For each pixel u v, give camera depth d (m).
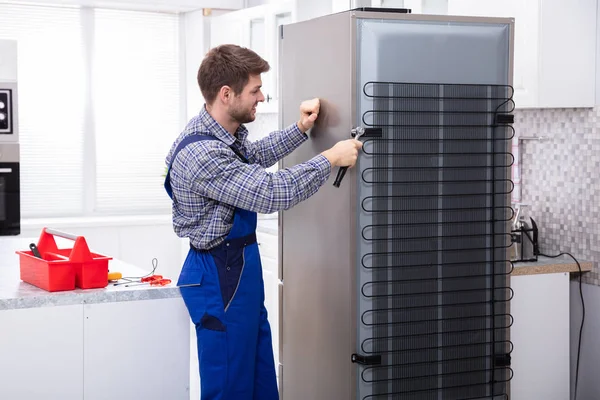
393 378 2.46
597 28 3.12
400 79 2.39
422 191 2.44
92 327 2.42
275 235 4.37
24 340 2.34
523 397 3.14
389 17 2.38
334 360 2.53
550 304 3.15
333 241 2.49
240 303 2.46
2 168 4.79
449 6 3.37
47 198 5.73
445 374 2.52
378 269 2.42
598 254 3.17
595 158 3.15
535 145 3.48
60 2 5.56
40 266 2.47
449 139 2.46
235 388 2.47
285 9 4.43
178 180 2.42
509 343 2.59
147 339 2.50
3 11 5.57
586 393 3.25
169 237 5.79
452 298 2.51
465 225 2.51
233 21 5.14
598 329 3.18
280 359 2.91
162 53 6.00
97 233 5.57
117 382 2.47
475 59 2.48
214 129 2.48
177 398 2.56
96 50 5.81
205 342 2.44
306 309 2.69
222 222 2.43
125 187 5.95
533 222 3.26
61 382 2.39
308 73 2.62
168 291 2.52
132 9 5.84
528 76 3.08
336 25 2.43
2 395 2.33
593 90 3.14
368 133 2.36
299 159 2.72
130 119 5.94
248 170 2.33
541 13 3.01
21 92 5.63
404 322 2.46
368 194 2.39
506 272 2.56
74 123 5.79
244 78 2.44
